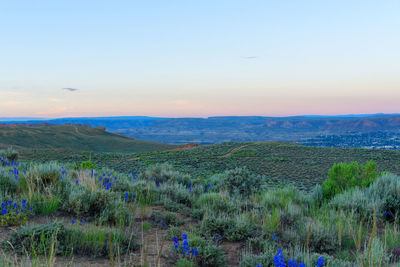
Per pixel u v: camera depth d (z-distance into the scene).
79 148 166.00
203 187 12.77
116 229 5.20
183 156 67.19
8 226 4.89
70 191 6.68
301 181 40.44
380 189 8.85
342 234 5.80
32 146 151.12
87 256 4.14
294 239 5.60
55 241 3.99
